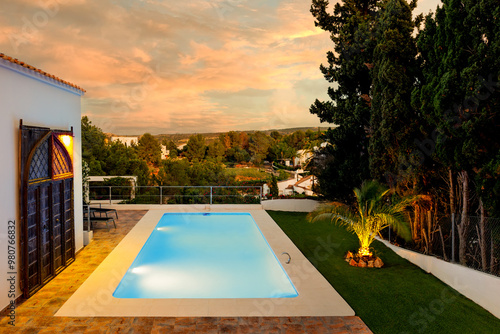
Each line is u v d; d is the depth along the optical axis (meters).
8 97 5.14
